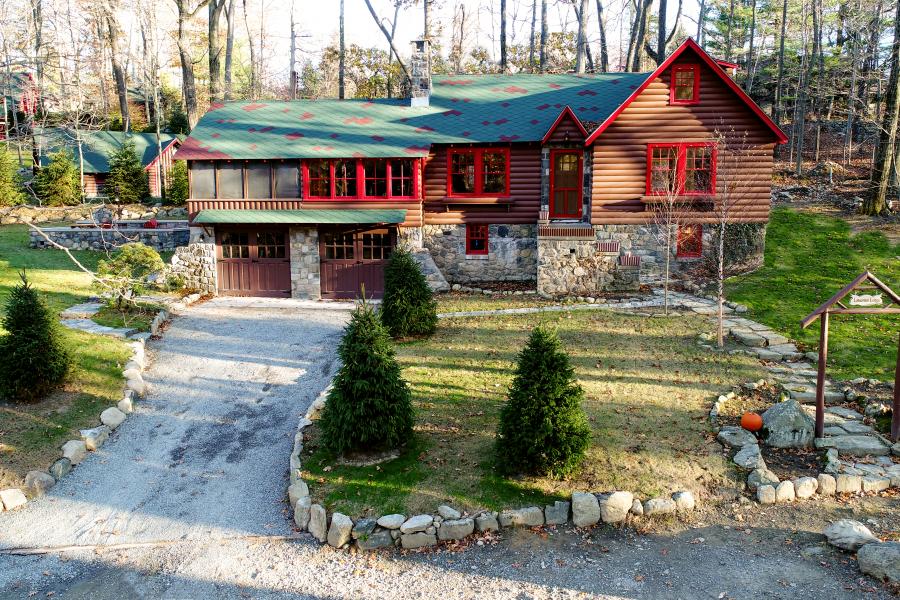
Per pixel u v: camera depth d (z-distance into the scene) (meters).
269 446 13.17
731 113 20.88
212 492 11.73
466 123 23.66
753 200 21.23
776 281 20.44
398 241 22.77
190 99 32.84
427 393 14.37
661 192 21.09
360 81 43.19
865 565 8.88
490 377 15.09
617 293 21.22
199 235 23.11
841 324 17.28
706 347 16.22
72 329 17.61
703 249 21.75
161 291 22.75
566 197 23.59
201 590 9.30
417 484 11.13
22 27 26.50
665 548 9.73
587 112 23.39
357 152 22.36
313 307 21.91
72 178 35.06
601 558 9.59
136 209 34.28
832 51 38.16
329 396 12.07
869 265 20.52
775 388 14.09
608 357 15.91
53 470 12.18
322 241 23.08
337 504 10.74
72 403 14.17
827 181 28.83
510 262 23.31
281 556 10.02
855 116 35.62
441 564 9.63
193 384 15.80
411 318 17.69
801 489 10.77
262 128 24.19
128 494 11.73
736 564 9.28
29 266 24.12
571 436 10.97
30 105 27.14
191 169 22.80
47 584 9.52
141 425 14.01
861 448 11.73
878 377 14.35
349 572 9.57
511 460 11.14
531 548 9.87
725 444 12.02
